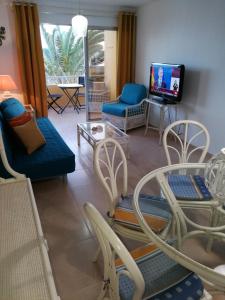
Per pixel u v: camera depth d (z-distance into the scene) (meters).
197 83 3.82
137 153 3.81
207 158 3.55
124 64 5.39
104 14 5.02
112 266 1.01
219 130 3.58
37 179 2.69
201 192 1.75
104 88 5.64
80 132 3.98
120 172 3.13
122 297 1.08
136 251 1.35
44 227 2.16
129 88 5.07
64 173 2.76
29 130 2.78
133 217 1.63
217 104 3.53
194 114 3.99
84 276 1.69
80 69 7.45
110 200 1.69
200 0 3.51
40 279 0.97
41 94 4.89
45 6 4.55
